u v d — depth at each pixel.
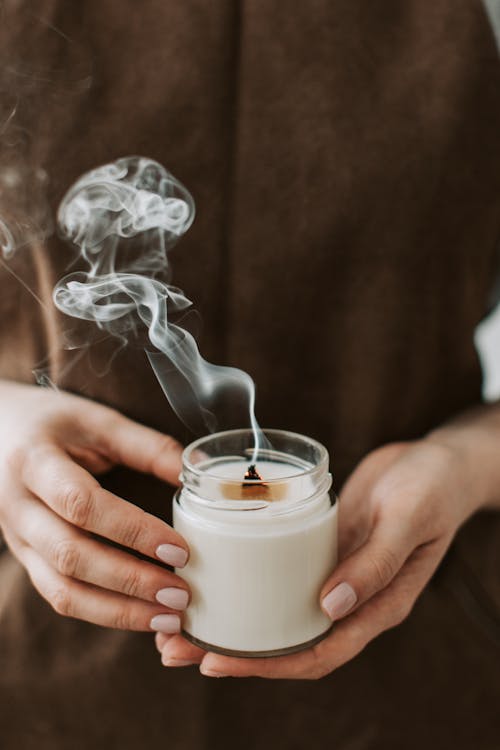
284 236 0.84
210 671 0.67
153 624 0.68
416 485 0.74
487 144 0.83
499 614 0.95
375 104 0.81
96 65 0.79
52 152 0.80
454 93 0.81
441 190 0.83
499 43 0.82
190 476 0.67
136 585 0.66
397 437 0.93
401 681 0.95
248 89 0.81
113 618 0.68
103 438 0.82
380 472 0.84
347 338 0.88
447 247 0.86
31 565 0.73
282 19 0.80
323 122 0.81
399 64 0.81
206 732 0.94
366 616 0.71
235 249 0.84
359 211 0.83
